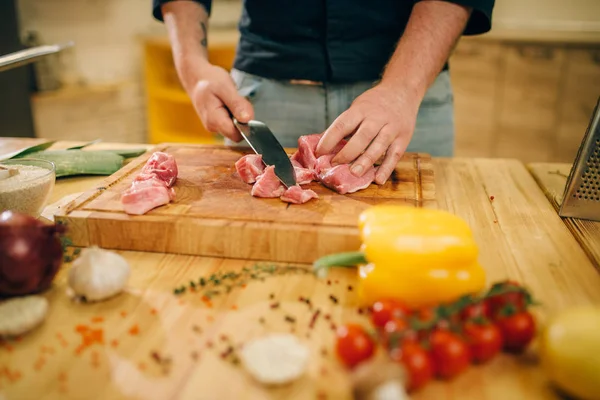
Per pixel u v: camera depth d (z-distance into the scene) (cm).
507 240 137
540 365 93
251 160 154
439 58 173
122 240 133
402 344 86
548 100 379
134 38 444
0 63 153
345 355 89
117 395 87
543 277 121
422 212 116
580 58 362
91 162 177
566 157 391
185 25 203
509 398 86
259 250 128
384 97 160
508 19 431
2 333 98
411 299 107
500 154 406
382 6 190
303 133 211
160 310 109
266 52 203
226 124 180
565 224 147
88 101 412
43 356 96
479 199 163
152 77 429
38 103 380
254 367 88
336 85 202
